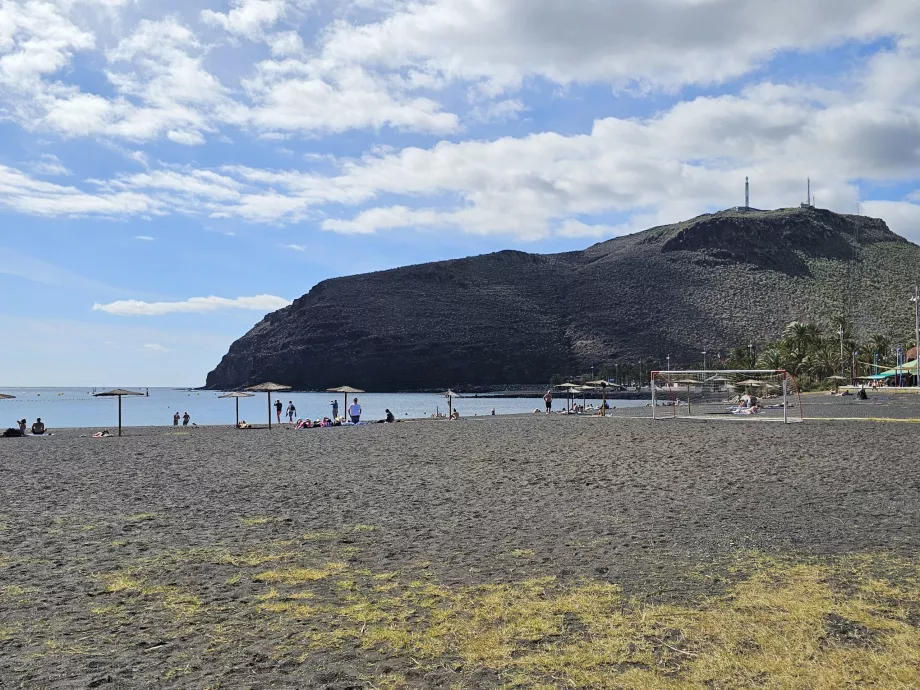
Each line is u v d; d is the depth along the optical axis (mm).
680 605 6539
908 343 157625
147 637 6043
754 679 5016
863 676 5000
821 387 94062
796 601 6508
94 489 14977
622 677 5098
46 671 5355
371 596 7070
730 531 9578
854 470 15039
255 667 5395
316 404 127125
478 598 6918
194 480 16266
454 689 4977
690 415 43938
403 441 26812
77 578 7898
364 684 5082
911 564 7641
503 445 23766
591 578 7492
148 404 130375
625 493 13141
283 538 9875
